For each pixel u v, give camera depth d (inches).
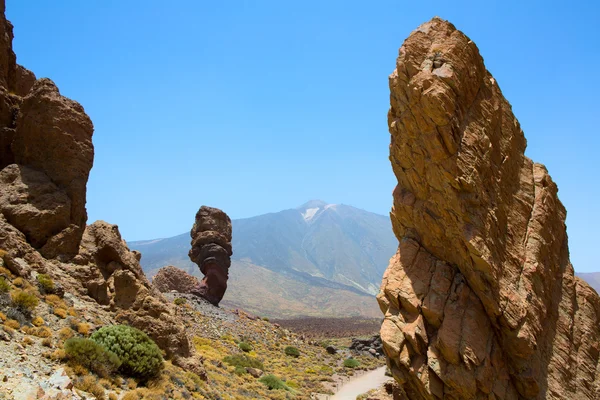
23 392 625.3
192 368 1147.9
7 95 1293.1
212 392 1109.7
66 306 964.6
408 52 845.2
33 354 746.8
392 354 832.3
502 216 846.5
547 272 887.1
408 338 828.0
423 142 824.9
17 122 1222.3
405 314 863.7
